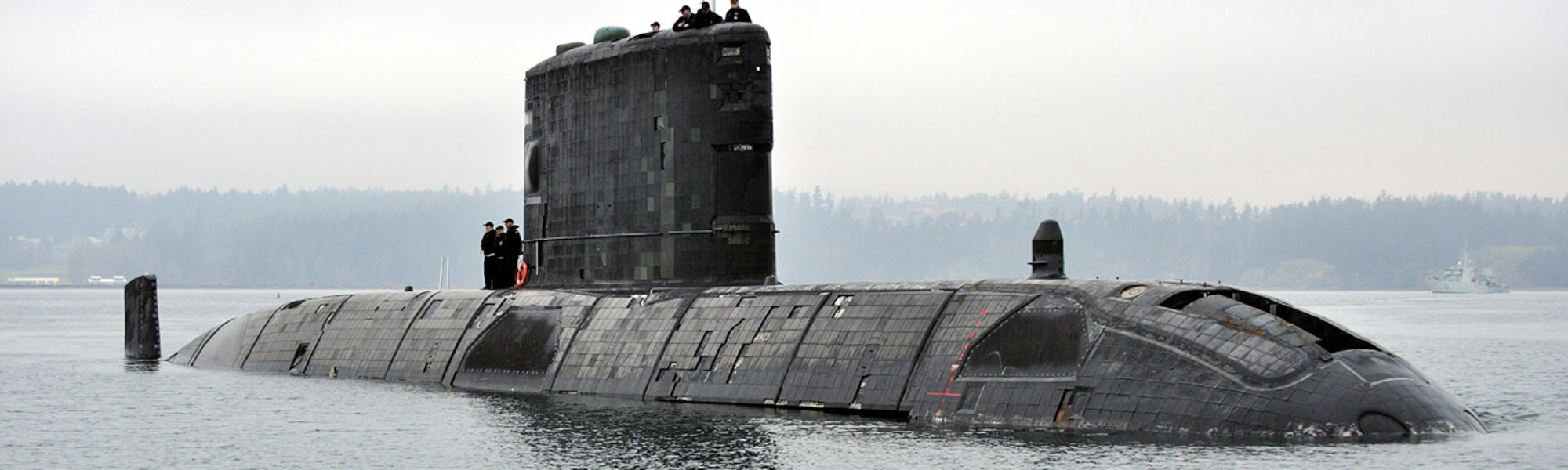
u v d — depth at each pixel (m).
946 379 50.03
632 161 60.97
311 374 75.38
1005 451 43.69
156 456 49.84
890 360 51.94
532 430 51.69
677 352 58.69
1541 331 150.50
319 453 49.31
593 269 63.66
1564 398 66.50
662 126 59.53
